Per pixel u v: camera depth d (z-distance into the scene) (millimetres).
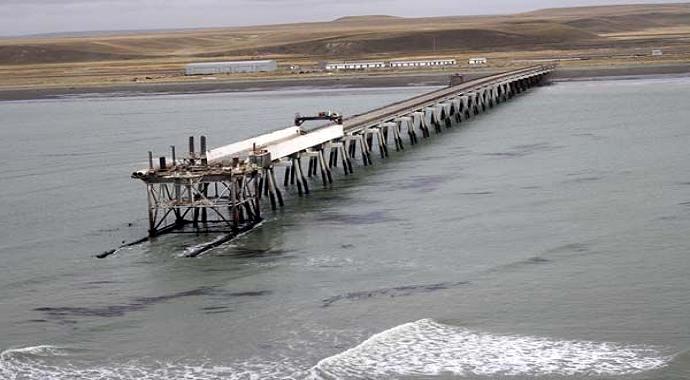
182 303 45906
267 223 62781
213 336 41062
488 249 53875
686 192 66875
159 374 37094
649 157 83375
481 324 41156
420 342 39125
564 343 38688
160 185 60719
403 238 57281
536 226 58938
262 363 37812
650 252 51469
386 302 44688
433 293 45812
